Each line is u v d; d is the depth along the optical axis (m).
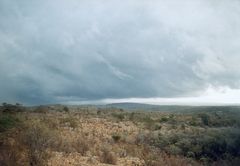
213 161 19.66
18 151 13.73
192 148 20.78
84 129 23.20
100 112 38.56
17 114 24.62
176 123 32.56
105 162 15.35
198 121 32.47
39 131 16.27
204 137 21.97
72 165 13.74
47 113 30.56
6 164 11.76
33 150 13.52
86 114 34.69
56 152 15.11
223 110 40.47
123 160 16.36
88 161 14.80
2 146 13.98
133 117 35.59
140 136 23.17
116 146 19.05
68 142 17.08
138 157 17.61
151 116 39.66
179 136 23.16
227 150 20.69
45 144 14.95
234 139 21.34
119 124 28.80
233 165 18.69
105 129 24.91
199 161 19.61
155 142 22.17
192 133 24.58
